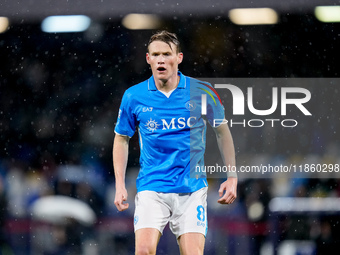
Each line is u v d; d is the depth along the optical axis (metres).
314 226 34.94
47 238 36.75
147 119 19.22
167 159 19.00
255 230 35.34
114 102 52.50
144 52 53.47
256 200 37.38
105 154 48.81
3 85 53.09
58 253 36.31
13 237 36.88
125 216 37.81
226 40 52.78
